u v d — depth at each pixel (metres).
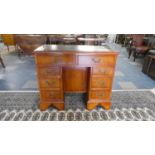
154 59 2.91
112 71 1.72
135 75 3.20
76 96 2.25
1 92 2.36
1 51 5.48
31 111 1.89
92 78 1.75
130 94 2.35
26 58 4.48
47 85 1.76
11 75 3.10
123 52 5.56
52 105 1.97
